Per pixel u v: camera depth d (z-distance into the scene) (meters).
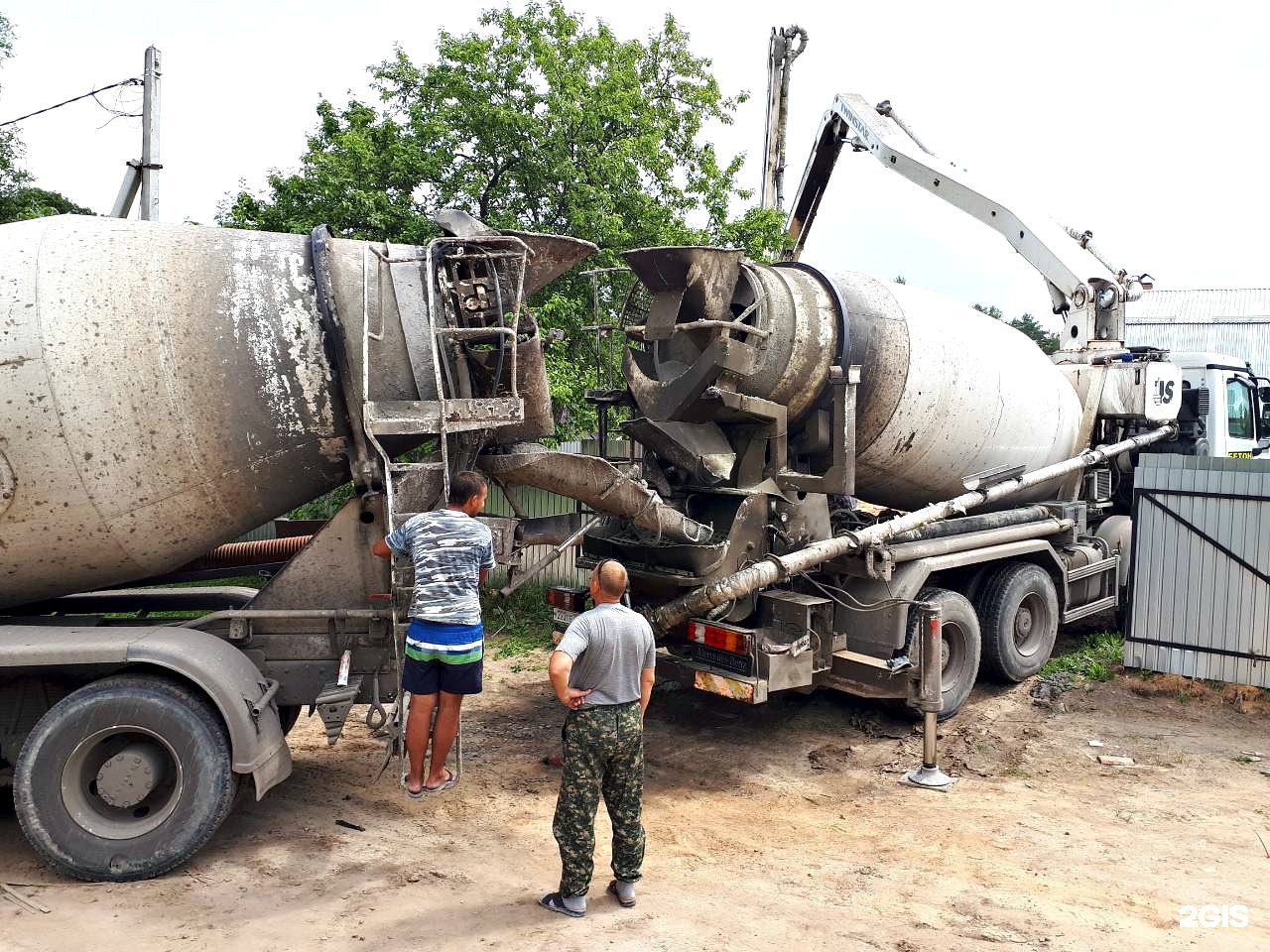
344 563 5.18
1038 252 10.09
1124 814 5.58
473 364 5.25
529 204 13.54
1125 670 8.51
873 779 6.20
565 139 13.27
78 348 4.57
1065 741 6.93
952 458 7.73
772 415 6.45
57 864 4.50
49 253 4.73
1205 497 8.02
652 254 6.16
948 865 4.85
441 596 4.59
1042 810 5.65
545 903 4.27
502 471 5.49
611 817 4.34
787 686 6.23
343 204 12.01
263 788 4.66
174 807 4.56
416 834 5.18
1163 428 9.90
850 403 6.39
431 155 12.84
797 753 6.71
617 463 6.27
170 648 4.64
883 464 7.45
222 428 4.86
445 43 13.27
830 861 4.90
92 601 5.98
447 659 4.59
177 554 5.17
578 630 4.21
